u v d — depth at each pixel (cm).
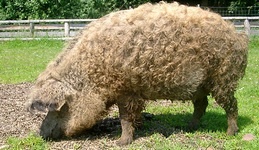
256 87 501
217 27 322
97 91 319
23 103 438
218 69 326
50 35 945
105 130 362
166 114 403
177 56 313
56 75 320
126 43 309
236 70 332
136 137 338
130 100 323
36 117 389
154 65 312
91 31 322
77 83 319
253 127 356
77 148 318
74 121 321
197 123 363
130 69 310
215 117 391
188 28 315
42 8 1293
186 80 320
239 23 931
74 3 1288
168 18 316
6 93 484
